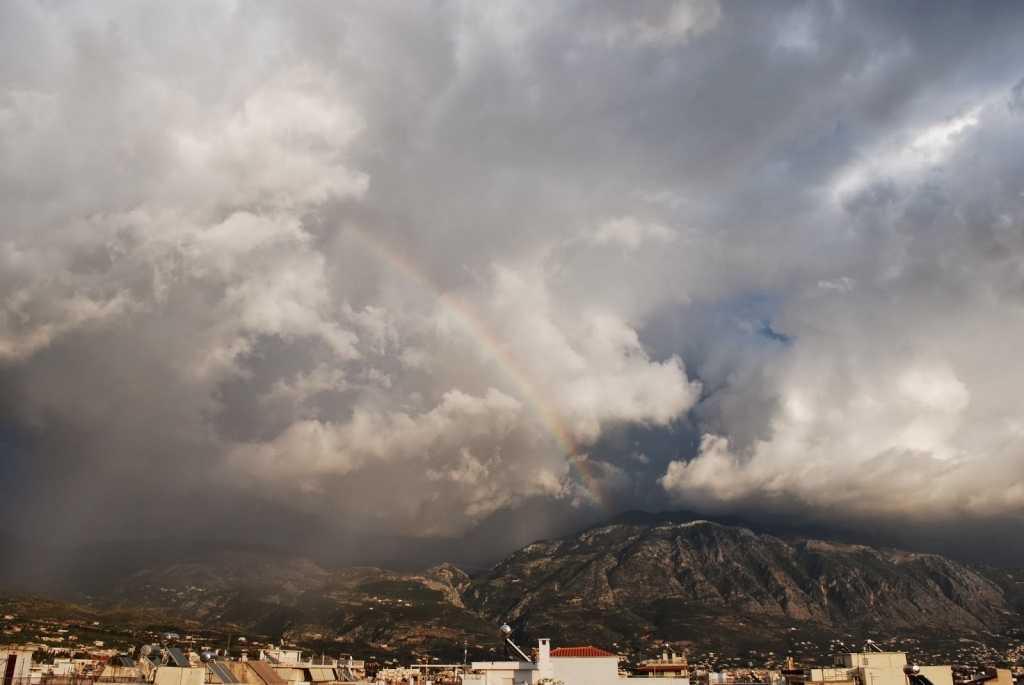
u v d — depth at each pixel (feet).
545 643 454.40
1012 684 494.59
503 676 472.03
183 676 387.75
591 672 458.50
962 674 643.86
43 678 367.25
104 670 394.11
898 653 452.76
